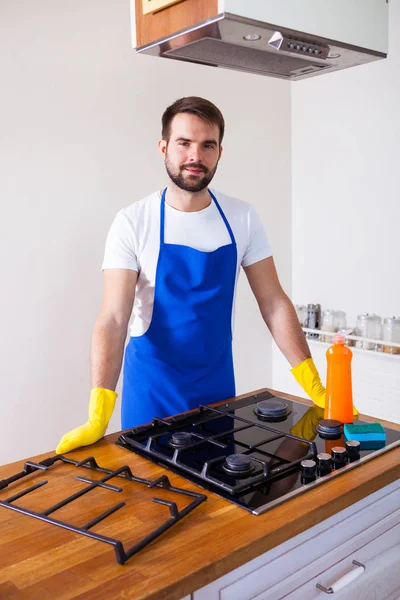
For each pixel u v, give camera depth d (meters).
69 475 1.33
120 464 1.39
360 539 1.30
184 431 1.58
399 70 2.95
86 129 2.80
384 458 1.39
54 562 1.01
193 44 1.43
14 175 2.63
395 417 2.97
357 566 1.28
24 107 2.62
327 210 3.42
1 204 2.62
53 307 2.82
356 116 3.19
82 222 2.85
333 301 3.46
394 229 3.07
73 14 2.70
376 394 3.05
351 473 1.31
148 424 1.62
